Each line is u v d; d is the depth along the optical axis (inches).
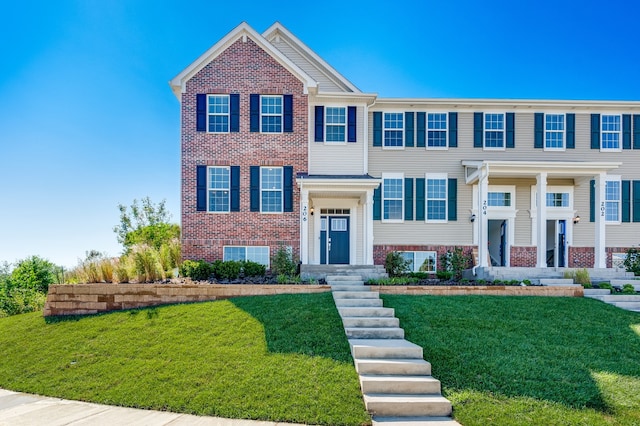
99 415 270.7
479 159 771.4
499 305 472.7
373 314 421.4
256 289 513.7
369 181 638.5
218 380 307.6
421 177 768.9
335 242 737.0
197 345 369.1
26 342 426.0
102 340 404.5
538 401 272.1
